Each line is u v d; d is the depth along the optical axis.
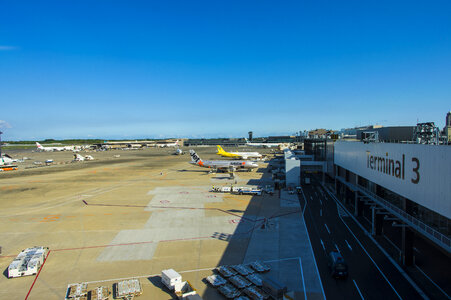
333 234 49.41
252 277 34.16
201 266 38.66
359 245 44.41
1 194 88.31
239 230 52.75
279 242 46.38
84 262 40.66
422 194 32.97
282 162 157.00
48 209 70.25
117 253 43.62
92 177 120.94
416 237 47.88
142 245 46.62
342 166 73.62
